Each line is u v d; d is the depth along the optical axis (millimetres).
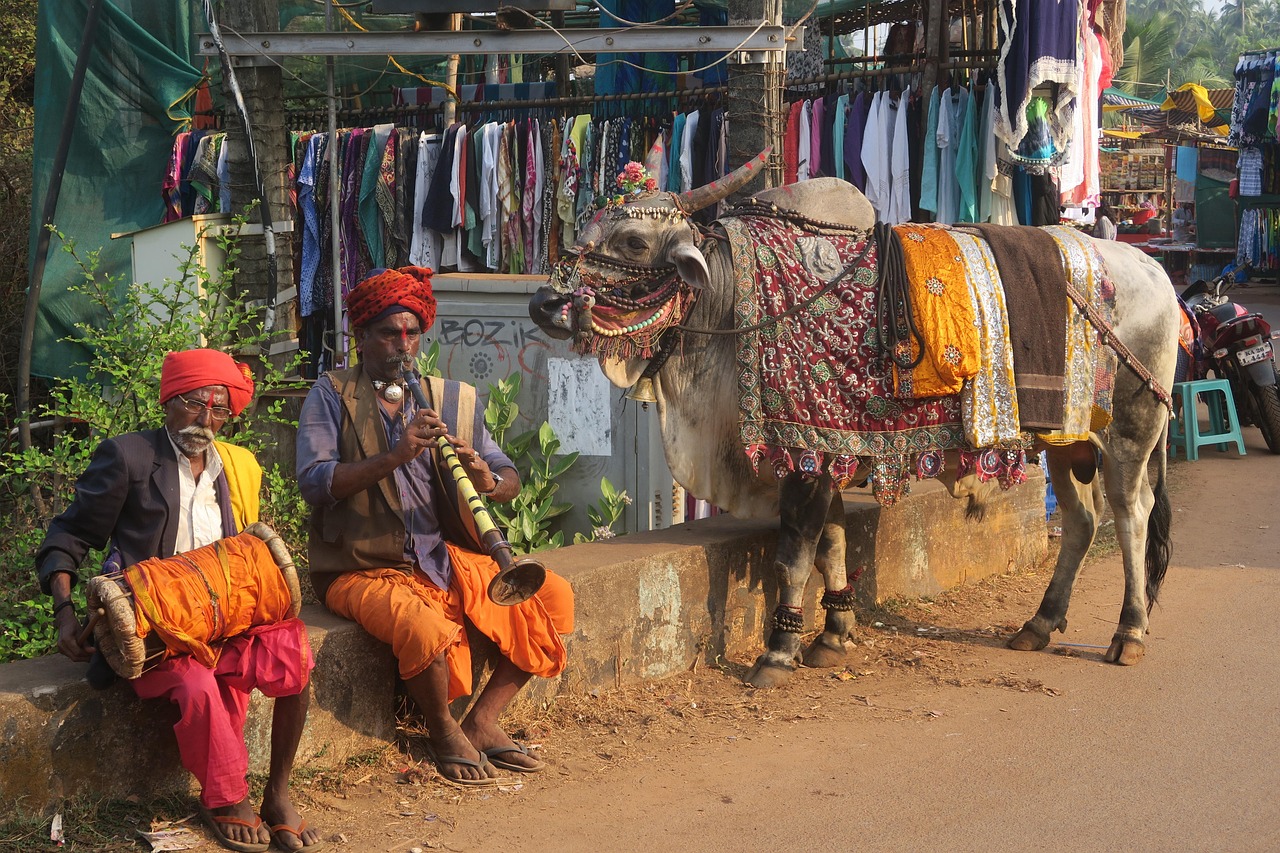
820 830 3848
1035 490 7301
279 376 7129
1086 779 4234
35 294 8602
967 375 4938
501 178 9531
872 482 4988
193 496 3760
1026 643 5711
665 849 3719
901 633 5969
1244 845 3752
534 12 8219
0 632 5293
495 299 7172
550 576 4352
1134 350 5391
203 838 3582
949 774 4281
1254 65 20234
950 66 8219
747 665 5488
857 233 5148
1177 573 7016
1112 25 8758
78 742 3576
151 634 3510
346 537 4156
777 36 7363
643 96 9180
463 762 4125
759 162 5031
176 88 10062
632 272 4867
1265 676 5277
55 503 6535
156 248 8570
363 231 9867
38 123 10086
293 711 3629
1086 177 8516
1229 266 24234
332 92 9047
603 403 6969
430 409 4004
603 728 4703
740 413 4910
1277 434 10164
